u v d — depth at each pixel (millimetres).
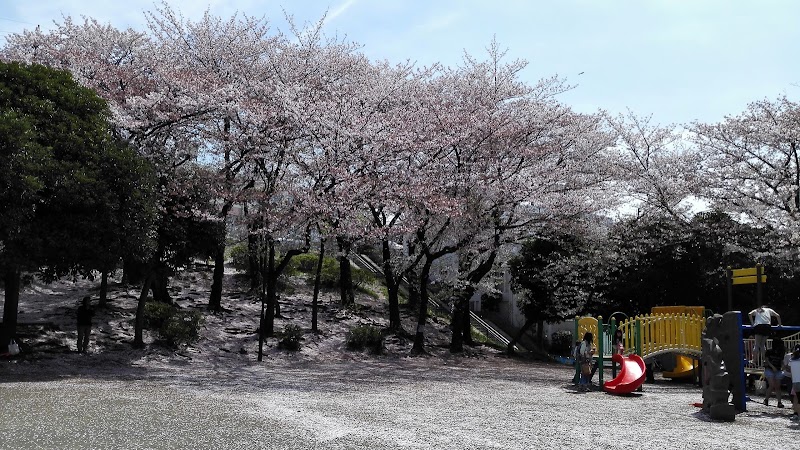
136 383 15164
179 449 7781
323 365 21703
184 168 23547
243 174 25250
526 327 30094
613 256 27625
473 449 8211
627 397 15367
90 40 24844
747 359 16719
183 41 26531
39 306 24562
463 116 25203
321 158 22500
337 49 27719
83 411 10484
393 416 10906
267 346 23688
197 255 22969
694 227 25484
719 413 11766
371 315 30609
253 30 26672
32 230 15641
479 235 25922
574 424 10625
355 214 23828
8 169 14492
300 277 34188
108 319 23141
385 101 26469
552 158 27016
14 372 16422
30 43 24469
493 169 24969
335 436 8828
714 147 24188
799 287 24328
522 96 27453
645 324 17859
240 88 23594
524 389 16500
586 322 18438
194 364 20094
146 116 21578
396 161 23781
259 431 9062
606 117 27391
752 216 23359
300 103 22125
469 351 27984
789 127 22312
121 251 17312
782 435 10203
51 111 16672
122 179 17203
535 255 30219
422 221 24984
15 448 7598
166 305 24281
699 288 25766
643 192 26094
